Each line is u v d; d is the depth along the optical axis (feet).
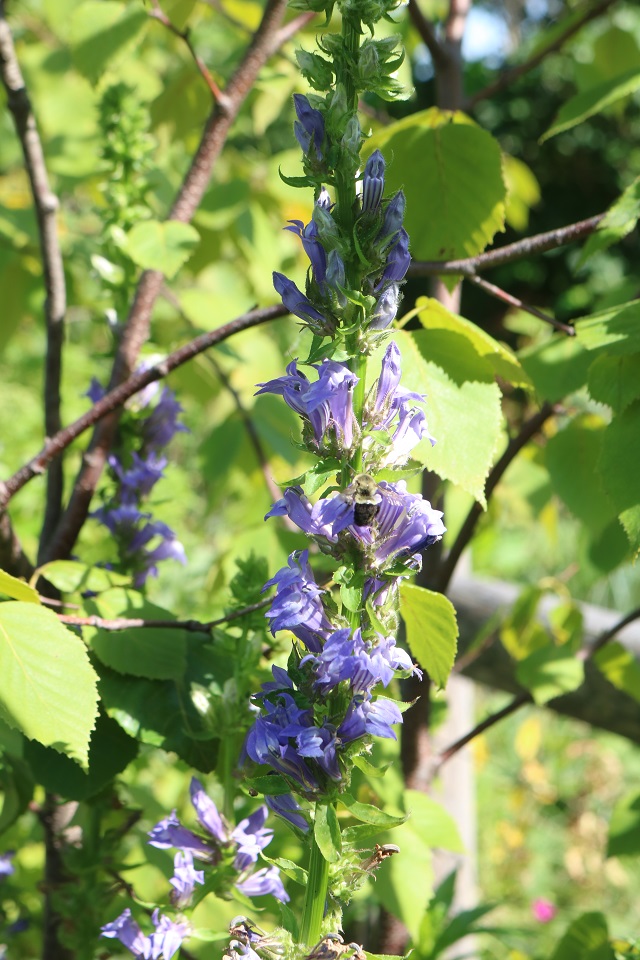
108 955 2.97
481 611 4.33
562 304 17.72
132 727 2.69
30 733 2.41
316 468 2.21
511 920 7.49
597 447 3.23
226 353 3.67
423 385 2.61
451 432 2.59
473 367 2.63
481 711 9.48
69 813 3.13
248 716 2.62
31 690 2.43
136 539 3.05
